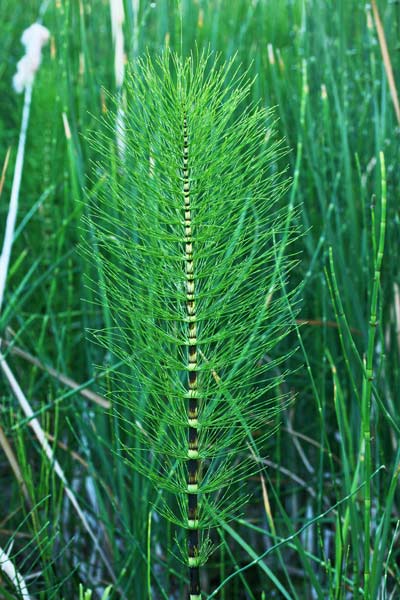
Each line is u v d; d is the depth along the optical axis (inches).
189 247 29.8
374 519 41.4
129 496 44.3
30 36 56.4
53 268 47.2
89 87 48.9
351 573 42.6
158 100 29.7
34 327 52.5
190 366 31.0
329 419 48.2
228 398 32.6
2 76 76.3
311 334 49.4
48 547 39.8
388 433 43.6
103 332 46.5
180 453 32.0
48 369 46.1
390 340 44.4
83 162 49.3
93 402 47.1
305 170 49.2
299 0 56.9
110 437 45.6
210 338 30.8
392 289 45.3
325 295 43.3
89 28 54.4
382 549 35.0
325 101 45.4
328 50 51.3
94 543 43.7
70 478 45.9
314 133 49.4
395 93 44.0
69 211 51.8
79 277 52.4
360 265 45.6
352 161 48.9
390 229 45.0
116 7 47.0
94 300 45.9
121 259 33.9
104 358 46.9
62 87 50.7
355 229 45.6
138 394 40.8
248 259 31.5
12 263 54.9
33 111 61.3
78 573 42.2
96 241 42.6
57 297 52.5
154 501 41.1
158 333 31.4
